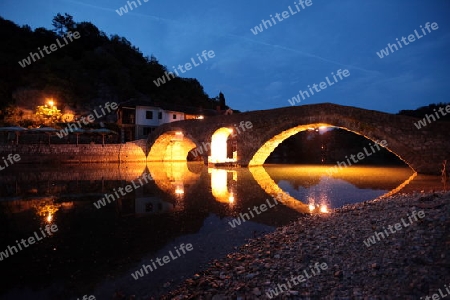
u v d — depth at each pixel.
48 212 11.69
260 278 5.38
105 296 5.24
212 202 13.35
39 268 6.46
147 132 51.03
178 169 31.88
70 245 7.89
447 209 7.01
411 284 4.36
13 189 17.52
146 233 8.85
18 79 53.78
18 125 42.81
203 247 7.56
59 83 57.66
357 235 6.79
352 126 23.81
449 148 20.69
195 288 5.32
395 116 22.42
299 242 7.07
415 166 21.84
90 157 39.94
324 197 14.17
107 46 79.88
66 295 5.30
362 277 4.88
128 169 31.88
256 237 8.20
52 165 35.44
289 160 51.56
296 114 27.36
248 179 22.38
